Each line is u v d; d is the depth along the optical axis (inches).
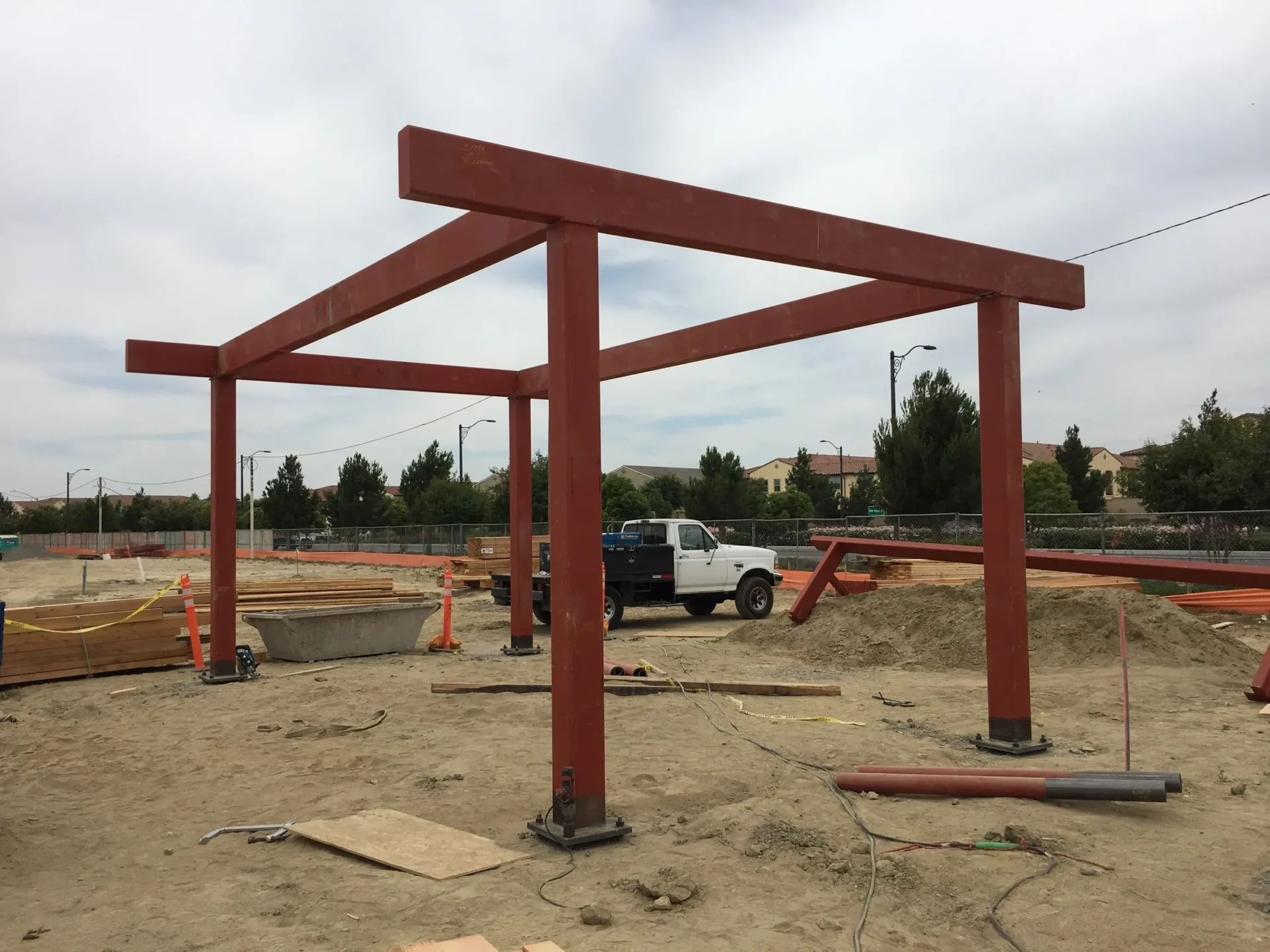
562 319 211.9
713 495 1657.2
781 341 354.9
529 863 193.3
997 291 291.7
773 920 161.8
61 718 378.6
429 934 159.6
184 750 311.9
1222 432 1459.2
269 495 2399.1
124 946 159.0
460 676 439.8
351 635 509.0
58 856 211.6
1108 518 968.3
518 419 513.7
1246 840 201.5
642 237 227.8
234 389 437.7
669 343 402.0
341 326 329.1
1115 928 157.5
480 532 1605.6
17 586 1237.1
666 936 155.8
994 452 295.0
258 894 181.8
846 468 3934.5
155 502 3538.4
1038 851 193.8
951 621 494.3
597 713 210.7
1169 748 289.4
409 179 192.2
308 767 284.2
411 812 235.0
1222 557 812.0
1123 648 243.9
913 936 154.9
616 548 647.1
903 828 209.5
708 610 740.0
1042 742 292.5
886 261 268.8
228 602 442.6
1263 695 358.6
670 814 227.0
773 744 297.6
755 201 244.1
